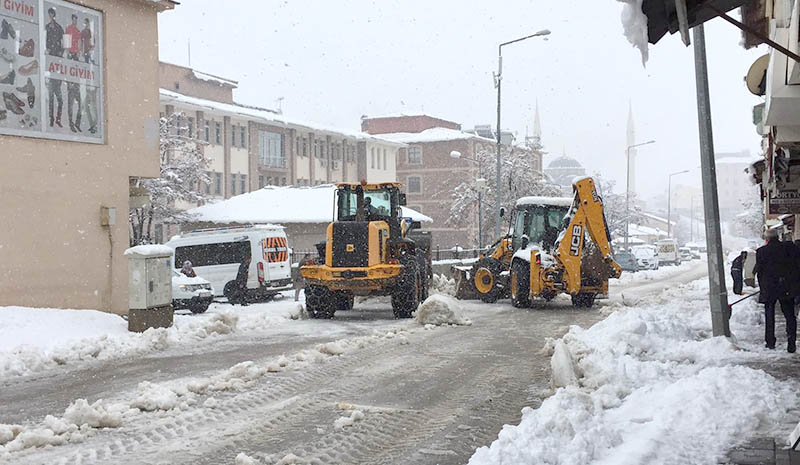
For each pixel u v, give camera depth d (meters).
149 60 21.17
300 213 45.44
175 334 15.68
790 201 15.71
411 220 21.83
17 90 17.44
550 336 15.45
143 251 16.17
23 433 7.39
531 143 62.81
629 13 5.51
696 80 13.86
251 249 26.83
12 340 13.87
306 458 6.82
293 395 9.56
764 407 8.05
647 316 13.59
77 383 10.97
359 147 70.69
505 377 10.78
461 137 79.44
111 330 16.11
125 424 8.14
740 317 16.62
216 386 9.93
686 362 11.19
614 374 9.80
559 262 21.30
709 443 6.93
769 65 11.23
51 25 18.33
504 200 56.28
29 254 17.64
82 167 19.08
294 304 25.42
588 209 21.23
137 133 20.73
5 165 17.12
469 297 25.39
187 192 40.75
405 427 7.94
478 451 6.29
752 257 29.30
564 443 6.55
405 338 14.60
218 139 53.94
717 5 6.10
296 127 61.44
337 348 12.97
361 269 18.98
